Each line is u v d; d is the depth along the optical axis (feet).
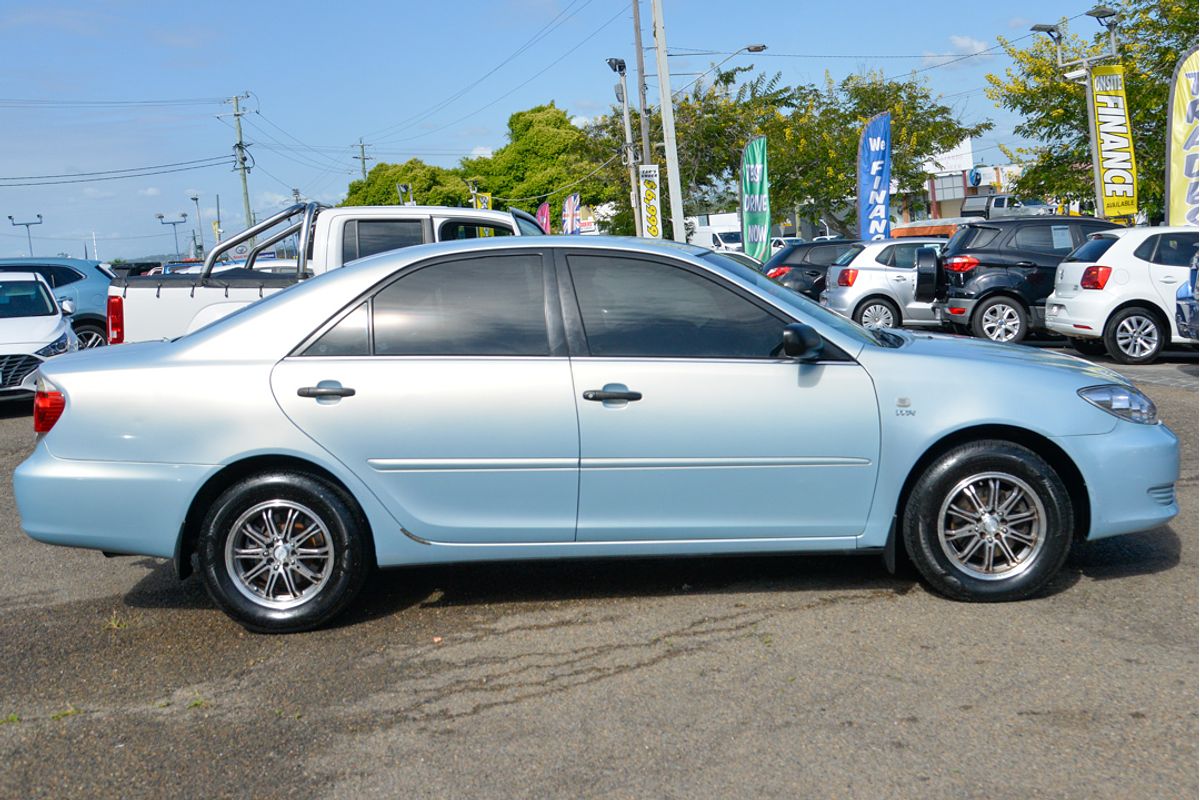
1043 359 15.92
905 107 120.98
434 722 12.13
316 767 11.17
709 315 15.15
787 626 14.55
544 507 14.85
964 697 12.10
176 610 16.38
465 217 29.63
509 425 14.65
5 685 13.64
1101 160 65.82
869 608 15.08
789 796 10.14
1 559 19.57
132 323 29.45
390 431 14.64
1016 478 14.79
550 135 225.97
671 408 14.66
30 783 11.05
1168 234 40.65
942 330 53.62
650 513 14.90
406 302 15.14
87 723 12.42
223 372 14.78
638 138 141.28
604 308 15.12
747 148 82.17
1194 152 45.65
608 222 176.24
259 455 14.64
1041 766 10.50
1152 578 15.93
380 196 242.58
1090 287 41.29
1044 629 14.05
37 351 37.04
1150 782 10.11
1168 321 40.32
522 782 10.66
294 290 15.34
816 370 14.87
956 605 15.07
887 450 14.84
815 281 59.93
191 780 11.00
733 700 12.31
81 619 16.10
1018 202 129.18
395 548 14.93
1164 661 12.84
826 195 122.21
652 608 15.52
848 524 15.07
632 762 10.96
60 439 14.82
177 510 14.69
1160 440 15.25
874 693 12.32
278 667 13.94
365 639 14.83
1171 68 78.74
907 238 53.26
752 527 15.01
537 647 14.25
